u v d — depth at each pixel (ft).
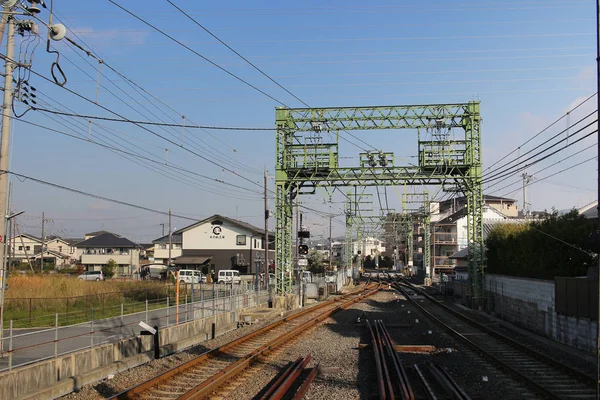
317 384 36.86
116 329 55.57
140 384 33.65
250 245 196.95
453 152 93.35
